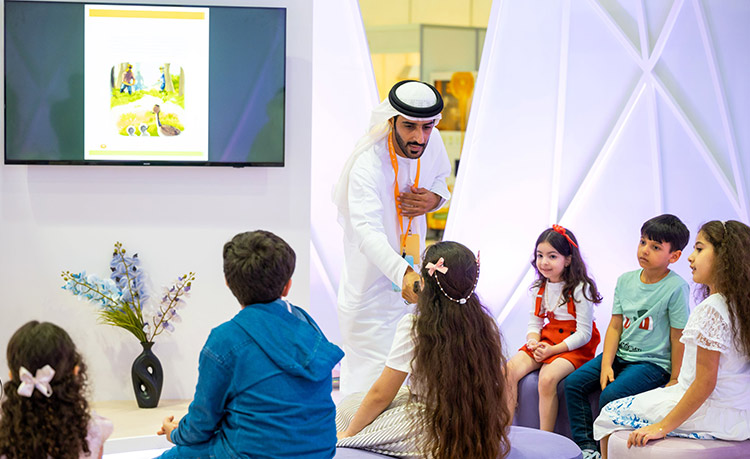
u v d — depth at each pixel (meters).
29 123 3.87
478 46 5.26
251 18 3.93
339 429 2.75
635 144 5.01
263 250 2.08
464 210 5.00
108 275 4.01
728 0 5.00
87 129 3.90
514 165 4.99
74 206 3.97
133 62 3.90
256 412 2.01
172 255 4.04
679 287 3.26
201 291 4.06
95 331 4.02
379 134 3.17
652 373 3.21
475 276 2.29
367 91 4.91
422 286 2.49
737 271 2.58
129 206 4.00
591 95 4.97
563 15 4.89
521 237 5.01
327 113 4.85
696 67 4.99
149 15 3.90
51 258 3.97
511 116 4.97
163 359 4.05
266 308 2.10
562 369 3.35
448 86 5.24
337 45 4.84
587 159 5.00
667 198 5.05
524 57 4.94
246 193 4.05
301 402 2.05
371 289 3.21
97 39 3.88
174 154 3.94
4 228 3.94
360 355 3.27
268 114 3.96
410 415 2.32
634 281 3.40
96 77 3.89
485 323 2.27
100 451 1.97
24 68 3.85
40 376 1.79
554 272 3.54
